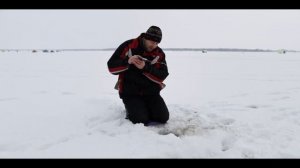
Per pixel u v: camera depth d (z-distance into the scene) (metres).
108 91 7.11
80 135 3.32
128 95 3.66
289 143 3.18
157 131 3.46
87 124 3.68
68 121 3.77
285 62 20.80
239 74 11.62
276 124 3.88
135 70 3.60
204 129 3.56
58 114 4.06
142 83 3.61
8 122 3.72
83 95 6.11
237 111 4.65
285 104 5.31
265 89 7.48
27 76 10.06
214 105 5.14
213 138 3.29
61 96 5.61
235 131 3.53
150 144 3.02
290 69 14.27
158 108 3.62
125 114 3.96
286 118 4.21
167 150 2.85
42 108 4.43
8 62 18.38
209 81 9.21
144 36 3.52
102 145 3.02
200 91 7.21
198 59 25.16
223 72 12.52
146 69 3.48
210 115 4.23
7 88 7.16
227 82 8.96
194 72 12.41
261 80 9.51
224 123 3.93
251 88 7.70
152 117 3.70
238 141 3.18
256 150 2.94
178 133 3.42
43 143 3.07
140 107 3.56
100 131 3.44
